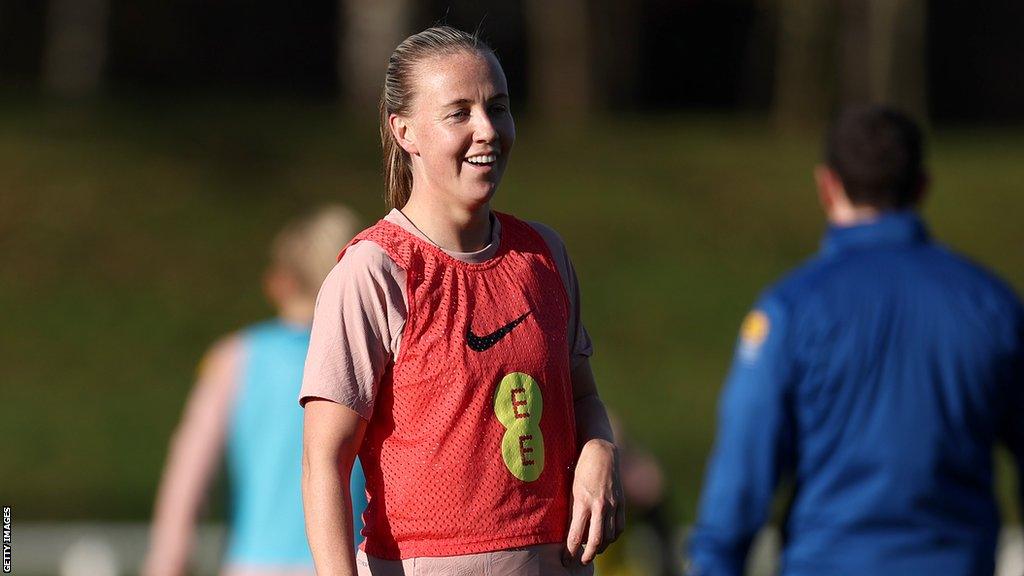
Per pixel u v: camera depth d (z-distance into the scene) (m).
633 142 83.81
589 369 10.83
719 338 63.59
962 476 14.27
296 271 17.77
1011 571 29.75
